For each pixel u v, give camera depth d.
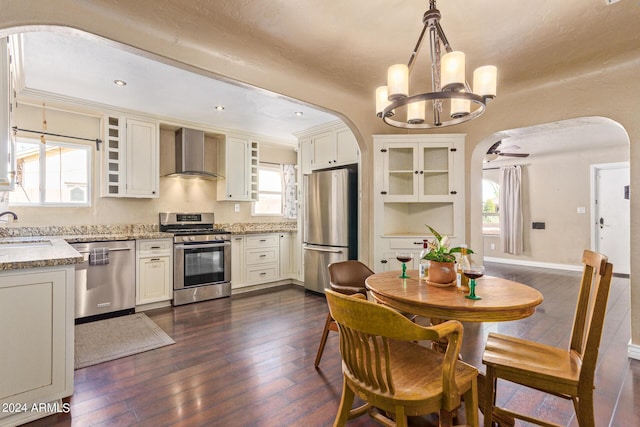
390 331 1.15
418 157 3.44
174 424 1.73
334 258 4.20
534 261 6.66
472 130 3.41
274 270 4.94
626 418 1.79
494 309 1.46
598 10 1.86
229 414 1.81
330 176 4.27
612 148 5.77
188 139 4.36
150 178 4.02
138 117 3.94
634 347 2.50
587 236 6.05
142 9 1.83
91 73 2.87
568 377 1.36
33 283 1.77
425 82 2.88
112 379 2.19
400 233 3.74
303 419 1.76
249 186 4.96
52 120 3.61
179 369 2.32
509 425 1.67
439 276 1.87
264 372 2.28
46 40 2.32
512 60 2.46
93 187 3.87
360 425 1.74
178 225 4.47
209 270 4.21
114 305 3.48
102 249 3.39
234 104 3.68
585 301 1.61
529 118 3.03
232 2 1.79
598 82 2.64
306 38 2.16
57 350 1.84
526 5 1.82
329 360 2.47
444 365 1.23
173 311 3.71
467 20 1.96
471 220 3.45
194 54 2.19
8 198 3.11
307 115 4.07
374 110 3.54
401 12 1.89
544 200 6.54
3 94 1.77
